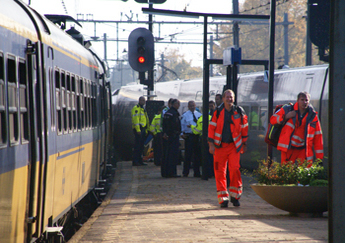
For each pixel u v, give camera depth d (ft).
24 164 67.72
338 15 48.85
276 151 199.93
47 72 82.33
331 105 49.49
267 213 108.78
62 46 97.71
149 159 271.69
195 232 87.15
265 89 213.25
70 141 102.63
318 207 99.50
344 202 49.32
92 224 100.99
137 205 128.16
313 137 110.63
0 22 60.49
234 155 118.21
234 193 120.26
